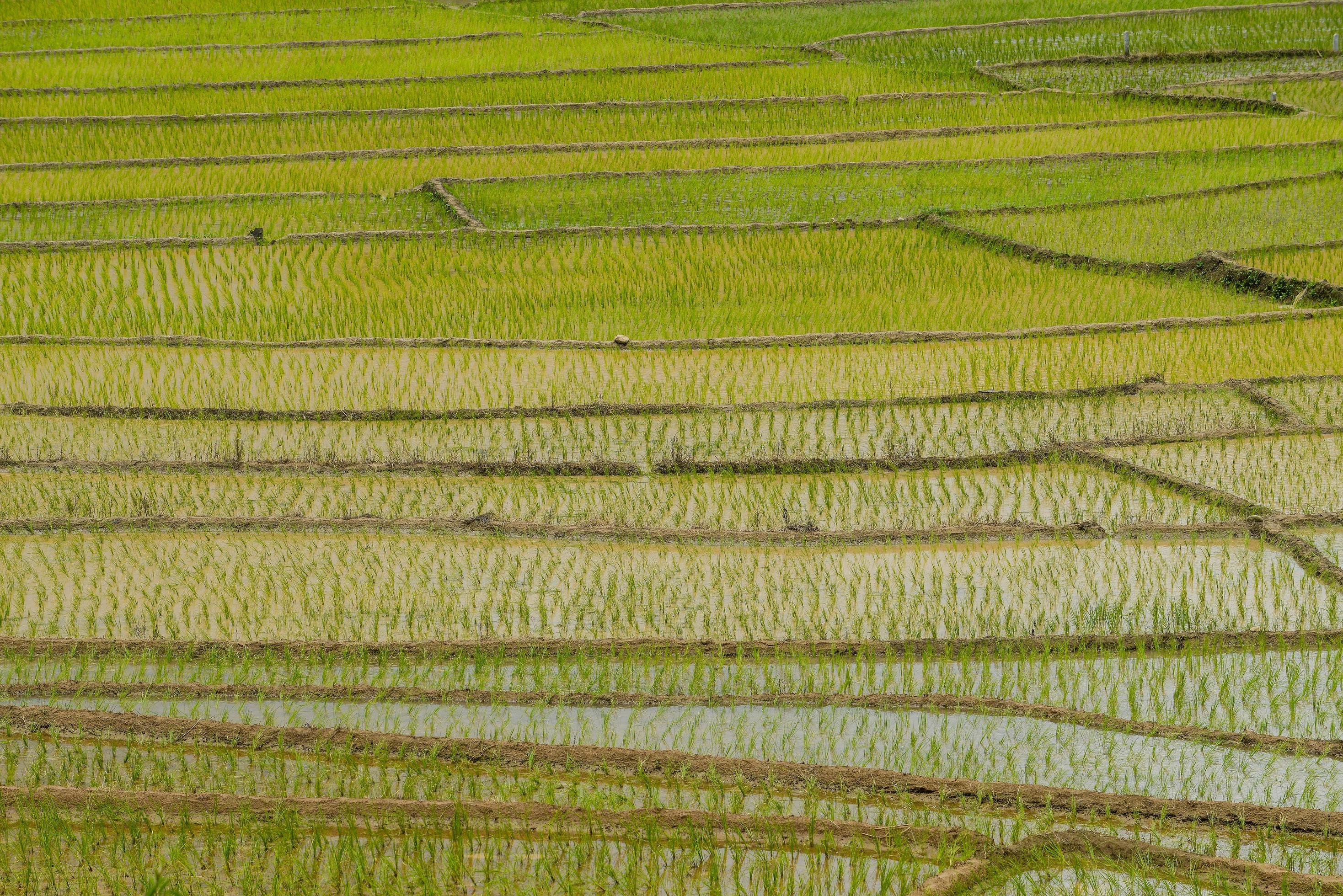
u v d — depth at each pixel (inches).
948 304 692.1
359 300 716.0
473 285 737.6
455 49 1285.7
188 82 1185.4
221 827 285.1
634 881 267.3
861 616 387.9
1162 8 1359.5
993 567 418.3
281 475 497.0
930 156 986.1
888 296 708.0
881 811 294.0
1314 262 732.0
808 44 1289.4
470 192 920.9
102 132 1069.8
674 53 1254.3
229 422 549.6
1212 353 610.9
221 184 954.1
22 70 1217.4
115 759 315.3
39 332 673.0
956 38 1304.1
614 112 1097.4
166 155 1029.8
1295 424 524.4
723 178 943.7
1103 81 1199.6
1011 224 815.7
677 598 399.9
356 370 613.0
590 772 310.3
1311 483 474.9
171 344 644.7
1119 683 350.3
